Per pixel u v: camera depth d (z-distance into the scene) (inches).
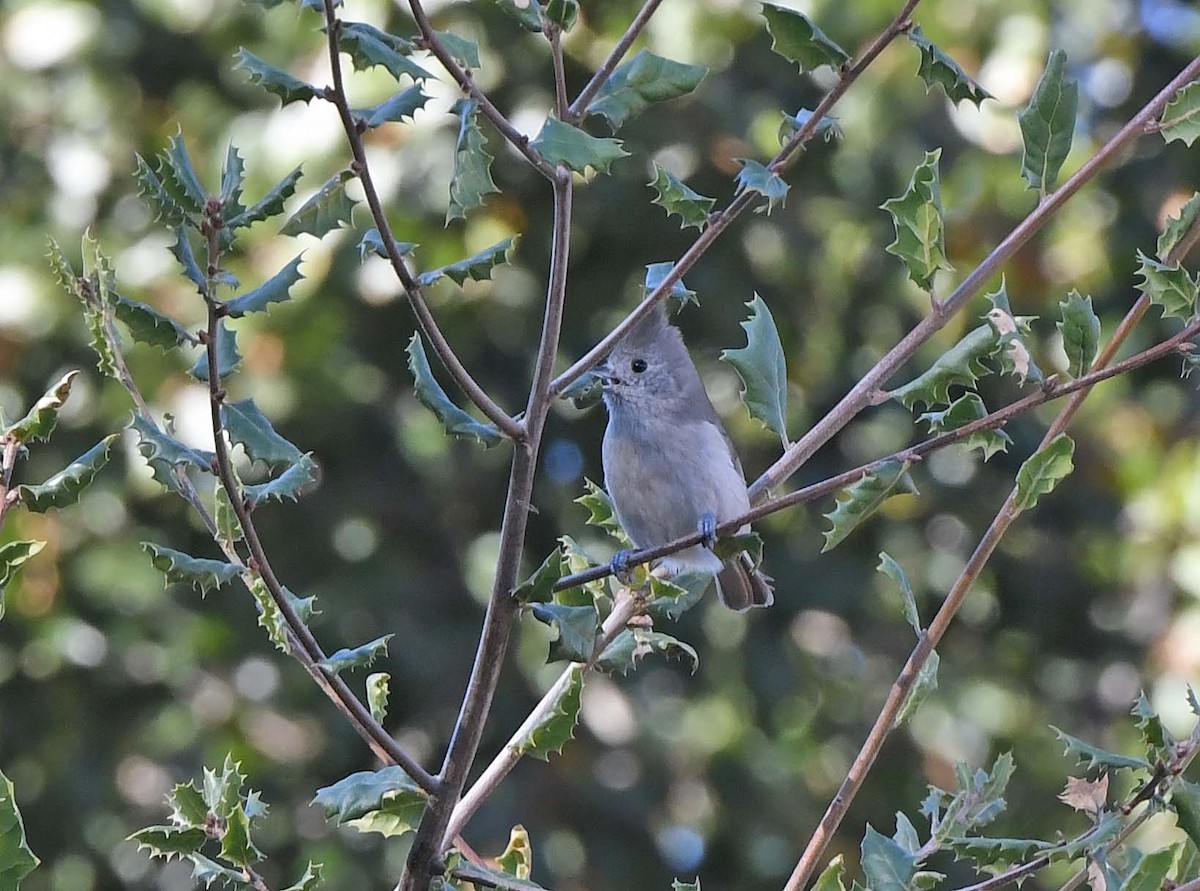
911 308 549.0
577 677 186.4
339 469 548.7
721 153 512.4
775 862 556.1
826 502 574.6
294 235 179.6
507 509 183.9
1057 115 209.8
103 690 535.2
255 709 535.5
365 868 521.0
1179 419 588.7
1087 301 194.2
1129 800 192.7
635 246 530.0
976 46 530.9
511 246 177.3
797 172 533.3
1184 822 189.6
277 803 525.3
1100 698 598.2
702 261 535.2
